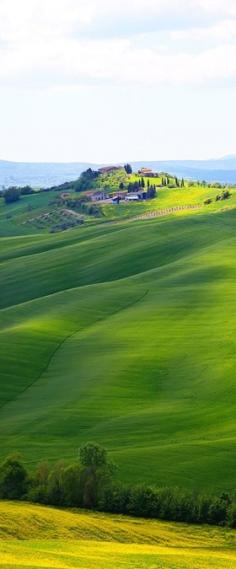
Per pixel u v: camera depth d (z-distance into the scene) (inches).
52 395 5807.1
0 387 6003.9
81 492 3828.7
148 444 4749.0
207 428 5022.1
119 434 4970.5
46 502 3863.2
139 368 6269.7
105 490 3821.4
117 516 3698.3
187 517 3668.8
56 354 6796.3
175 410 5378.9
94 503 3814.0
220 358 6299.2
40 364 6545.3
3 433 5093.5
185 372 6127.0
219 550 3233.3
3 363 6451.8
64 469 3875.5
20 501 3868.1
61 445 4830.2
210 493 3927.2
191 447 4598.9
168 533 3457.2
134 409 5477.4
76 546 3058.6
